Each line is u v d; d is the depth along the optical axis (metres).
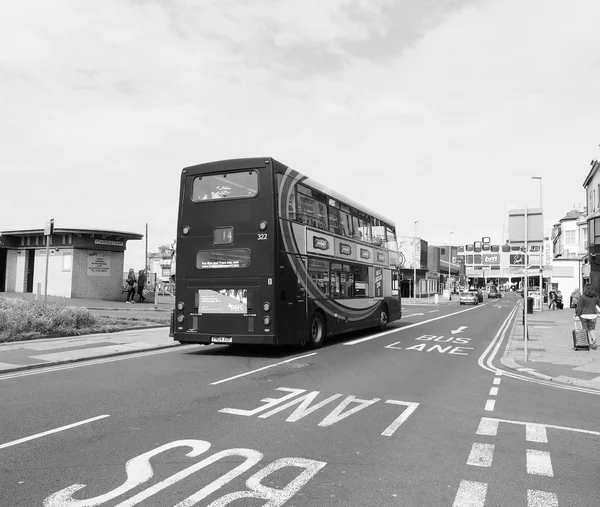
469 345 15.81
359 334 18.80
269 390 8.32
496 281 146.38
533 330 21.20
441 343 16.06
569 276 45.28
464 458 5.12
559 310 39.12
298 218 13.29
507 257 135.50
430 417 6.76
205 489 4.23
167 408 7.03
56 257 30.30
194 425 6.17
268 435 5.78
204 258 12.68
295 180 13.31
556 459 5.14
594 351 14.13
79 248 29.78
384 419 6.60
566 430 6.25
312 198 14.21
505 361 12.13
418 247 68.88
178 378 9.39
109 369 10.41
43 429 5.98
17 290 31.89
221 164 12.74
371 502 4.04
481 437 5.88
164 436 5.71
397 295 21.98
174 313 12.92
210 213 12.73
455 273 106.19
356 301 17.06
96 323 17.62
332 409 7.07
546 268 45.53
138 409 6.97
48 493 4.14
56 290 30.09
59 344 13.66
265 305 12.05
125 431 5.91
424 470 4.76
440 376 10.03
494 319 28.52
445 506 3.99
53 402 7.37
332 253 15.26
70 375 9.66
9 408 7.00
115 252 31.23
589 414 7.15
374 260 19.08
